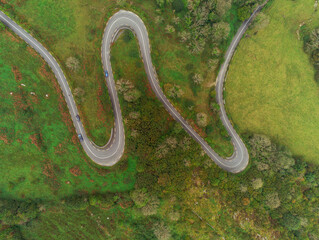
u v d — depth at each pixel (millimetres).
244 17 61625
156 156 53344
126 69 58938
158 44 60375
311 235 61469
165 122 59562
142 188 55156
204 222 59219
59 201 59250
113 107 59594
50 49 56188
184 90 62156
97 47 57750
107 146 59625
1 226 56344
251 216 61406
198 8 56562
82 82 58188
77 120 58781
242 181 60406
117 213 60281
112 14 57781
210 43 61250
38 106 57031
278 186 60250
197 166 60000
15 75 55375
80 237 60312
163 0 57031
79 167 59094
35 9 55938
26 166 57875
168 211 59406
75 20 57375
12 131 56531
